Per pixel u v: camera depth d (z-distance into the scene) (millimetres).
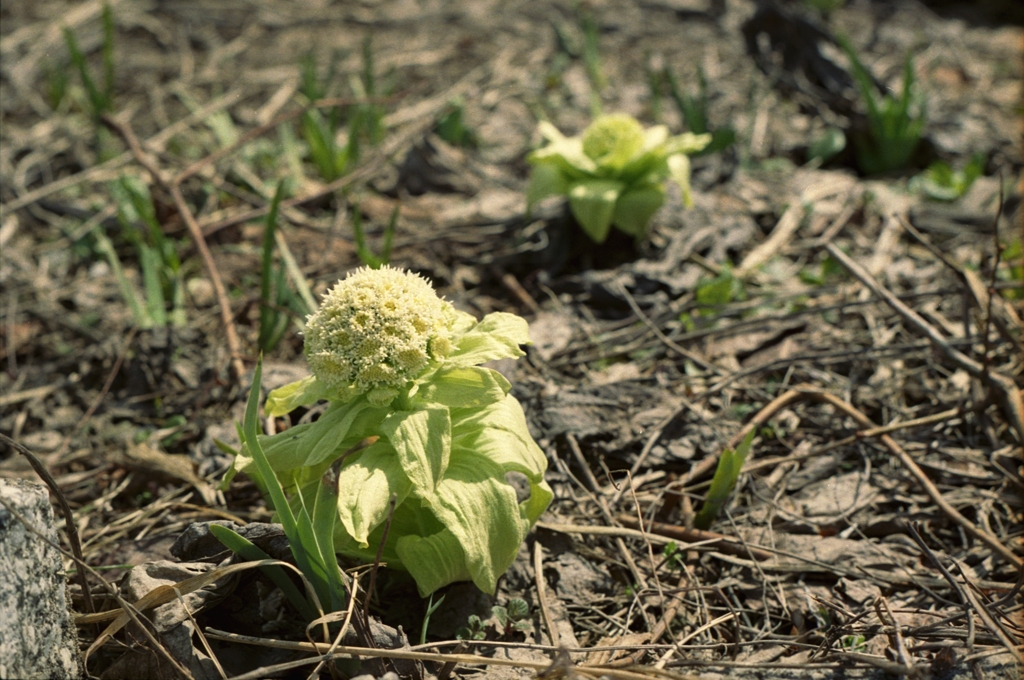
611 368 1251
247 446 982
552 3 2271
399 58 1965
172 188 1397
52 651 926
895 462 1150
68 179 1525
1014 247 1350
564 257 1402
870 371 1240
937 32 2102
